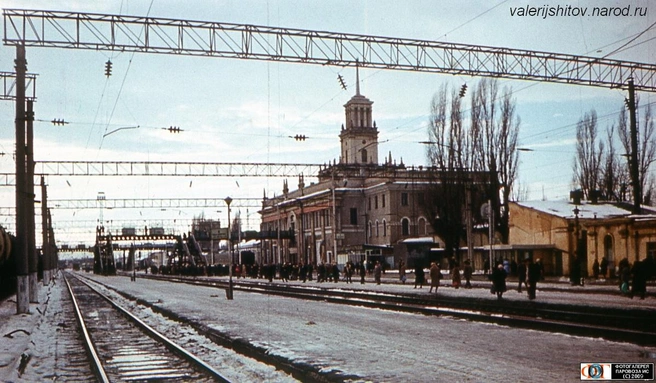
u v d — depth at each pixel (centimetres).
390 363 1241
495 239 5438
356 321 2094
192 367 1331
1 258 3494
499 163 5044
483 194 5103
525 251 4716
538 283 3969
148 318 2550
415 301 2938
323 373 1140
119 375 1261
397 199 8012
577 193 4875
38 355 1609
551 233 4769
